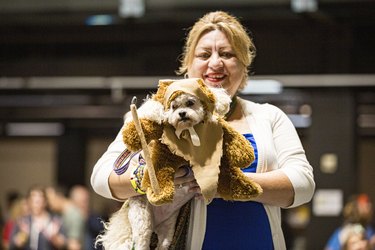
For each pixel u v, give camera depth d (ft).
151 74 31.45
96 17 27.86
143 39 30.12
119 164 8.95
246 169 9.14
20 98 42.01
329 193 33.45
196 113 8.33
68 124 52.49
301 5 26.50
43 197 31.09
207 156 8.46
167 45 31.09
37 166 55.01
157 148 8.54
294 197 9.02
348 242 25.31
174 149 8.42
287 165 9.25
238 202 9.01
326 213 33.45
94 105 43.45
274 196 8.91
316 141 33.63
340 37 30.01
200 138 8.46
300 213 46.60
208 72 9.53
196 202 8.96
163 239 9.00
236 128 9.46
